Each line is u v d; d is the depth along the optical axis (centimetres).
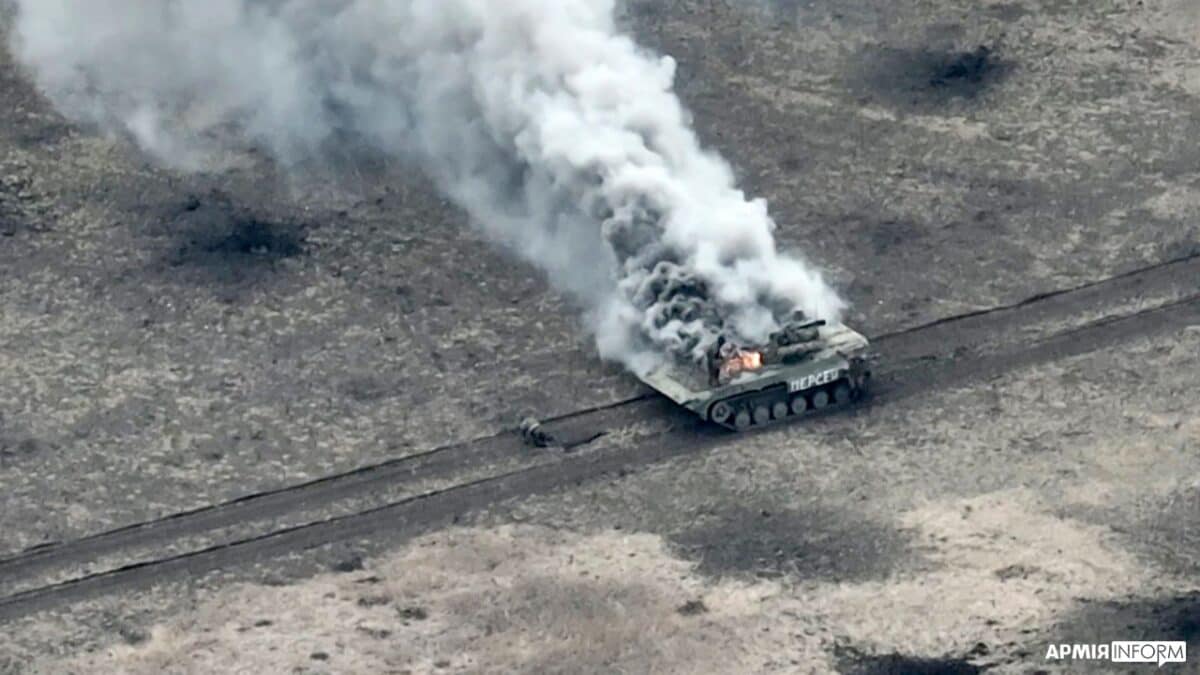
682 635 18912
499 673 18525
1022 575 19550
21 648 19100
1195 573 19525
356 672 18625
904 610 19175
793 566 19750
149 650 19012
